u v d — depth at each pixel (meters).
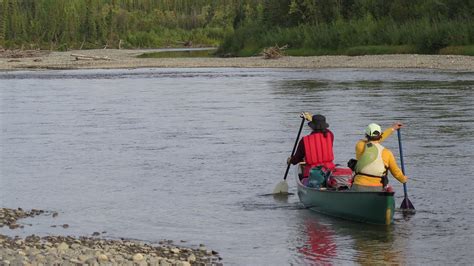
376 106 34.16
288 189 17.50
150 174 19.56
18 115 33.75
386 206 13.88
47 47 164.75
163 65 81.94
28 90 48.41
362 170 14.61
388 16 91.75
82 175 19.59
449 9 84.38
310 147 15.90
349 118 29.83
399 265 11.88
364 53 81.50
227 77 59.81
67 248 12.02
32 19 180.00
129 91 46.81
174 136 26.33
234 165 20.56
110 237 13.61
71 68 79.12
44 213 15.53
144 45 187.25
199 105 37.09
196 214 15.38
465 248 12.70
